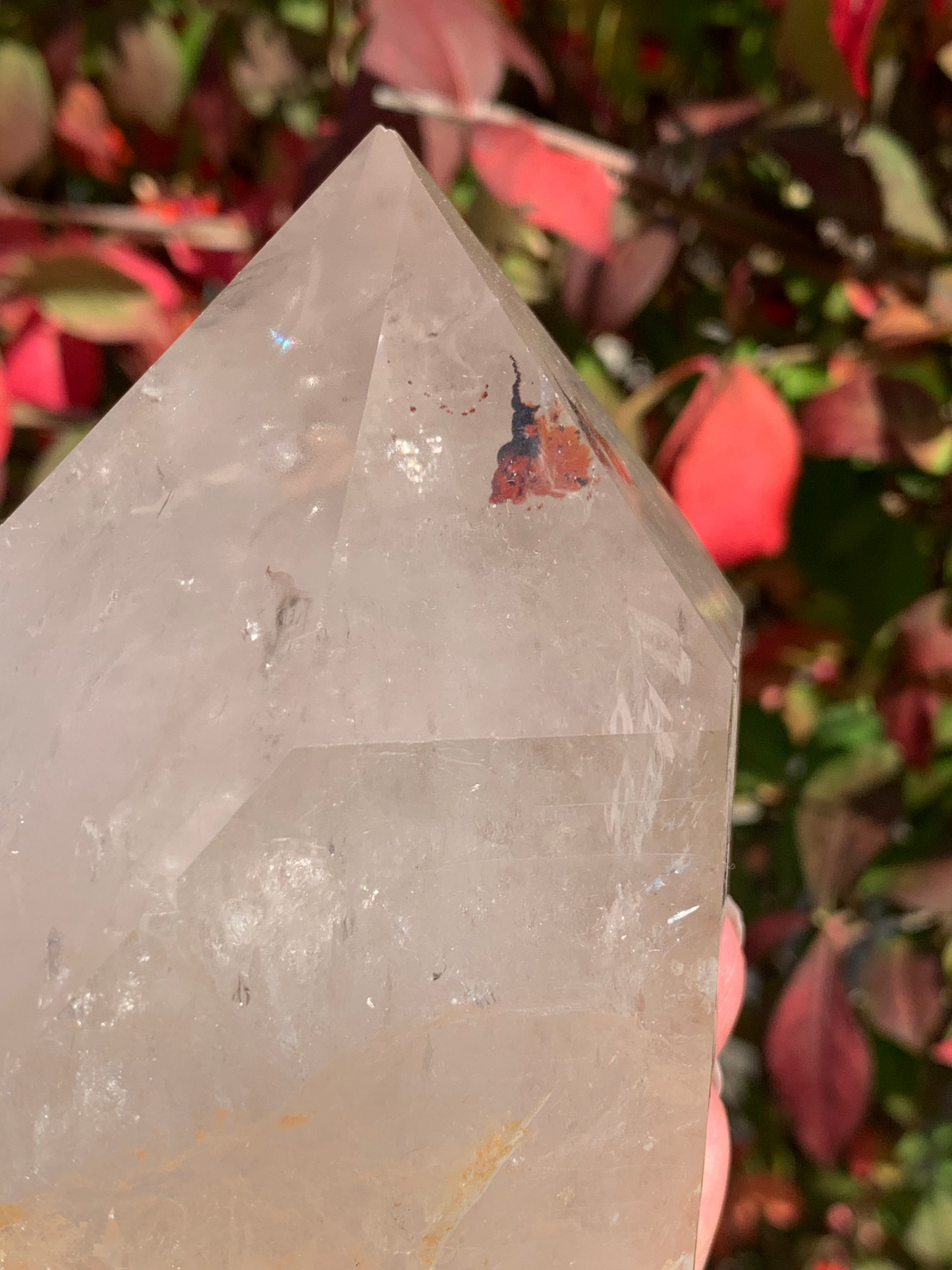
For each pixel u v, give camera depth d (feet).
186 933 0.33
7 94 0.68
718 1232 0.84
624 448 0.41
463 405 0.36
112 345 0.73
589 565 0.36
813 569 0.66
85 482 0.37
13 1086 0.33
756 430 0.55
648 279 0.62
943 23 0.60
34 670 0.35
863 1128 0.82
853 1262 0.85
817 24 0.54
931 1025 0.69
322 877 0.33
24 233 0.68
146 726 0.34
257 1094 0.33
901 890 0.67
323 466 0.35
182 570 0.35
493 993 0.34
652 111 0.80
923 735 0.63
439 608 0.34
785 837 0.74
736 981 0.46
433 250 0.36
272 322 0.36
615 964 0.35
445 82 0.55
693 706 0.36
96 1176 0.33
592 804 0.35
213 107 0.78
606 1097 0.35
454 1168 0.34
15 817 0.34
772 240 0.63
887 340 0.60
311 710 0.33
